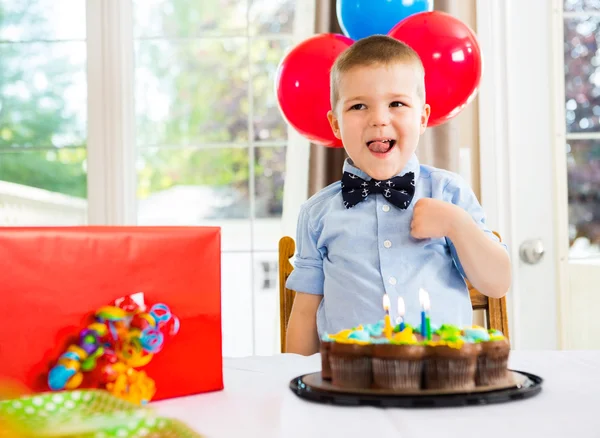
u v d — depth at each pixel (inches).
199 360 29.4
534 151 85.1
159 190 93.1
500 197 84.4
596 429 22.4
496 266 46.1
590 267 86.2
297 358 38.2
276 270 92.0
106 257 27.3
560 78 86.1
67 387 25.3
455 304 49.9
